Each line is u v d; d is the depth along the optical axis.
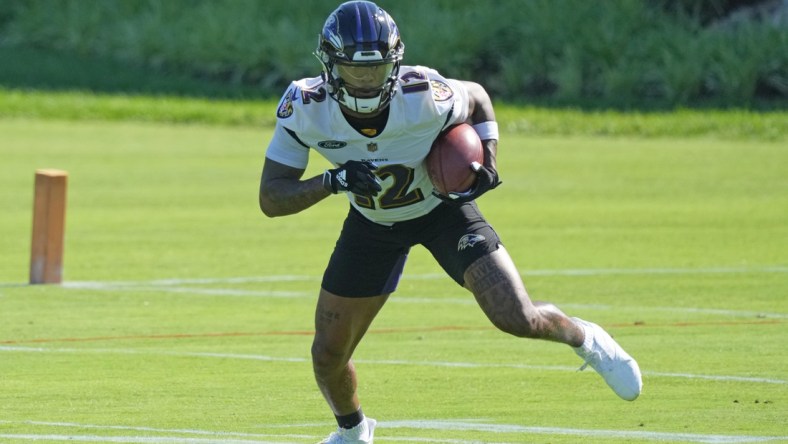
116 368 29.17
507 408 25.62
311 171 66.56
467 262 21.00
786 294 37.78
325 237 48.94
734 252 45.19
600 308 36.03
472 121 21.88
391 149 20.91
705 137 80.31
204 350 31.11
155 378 28.27
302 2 117.56
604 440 23.06
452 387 27.45
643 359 29.75
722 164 68.94
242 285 39.72
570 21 107.31
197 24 116.06
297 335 32.88
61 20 122.12
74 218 52.81
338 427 22.69
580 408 25.56
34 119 86.81
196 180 64.00
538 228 50.72
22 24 123.62
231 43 112.56
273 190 21.02
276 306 36.62
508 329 20.55
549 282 39.97
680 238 48.22
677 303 36.62
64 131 81.88
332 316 21.91
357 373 28.75
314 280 40.66
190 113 88.75
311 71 108.44
